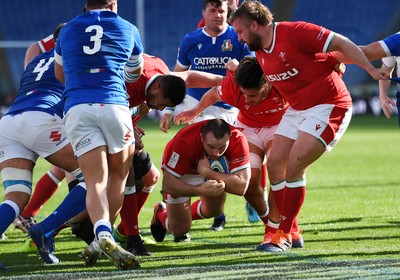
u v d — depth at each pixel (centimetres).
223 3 2547
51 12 10656
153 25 10700
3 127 1719
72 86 1603
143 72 1803
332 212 2547
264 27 1720
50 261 1694
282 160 1844
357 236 2006
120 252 1516
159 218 2012
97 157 1578
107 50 1622
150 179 2045
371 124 8412
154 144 5856
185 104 2616
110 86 1608
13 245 2023
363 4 10881
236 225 2355
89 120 1575
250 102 1880
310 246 1861
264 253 1769
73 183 1938
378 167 4188
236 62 1958
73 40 1630
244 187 1817
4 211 1633
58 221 1673
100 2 1705
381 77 1653
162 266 1619
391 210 2561
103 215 1552
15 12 10619
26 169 1703
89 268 1620
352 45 1675
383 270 1499
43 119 1698
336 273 1477
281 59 1723
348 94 1812
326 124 1758
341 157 4825
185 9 10775
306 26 1703
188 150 1820
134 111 1936
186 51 2627
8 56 10462
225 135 1731
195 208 2106
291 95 1786
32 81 1770
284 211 1805
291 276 1459
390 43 1747
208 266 1602
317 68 1745
